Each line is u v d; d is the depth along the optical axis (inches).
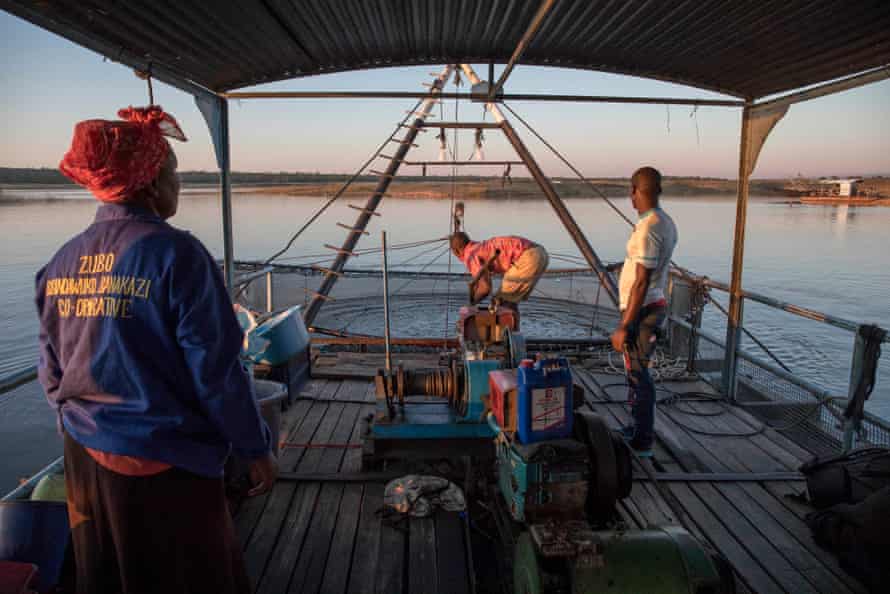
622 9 136.3
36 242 1712.6
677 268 236.8
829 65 156.7
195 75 157.9
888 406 370.0
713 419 180.2
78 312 55.1
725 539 117.3
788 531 120.0
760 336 560.1
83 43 116.3
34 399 385.1
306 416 181.0
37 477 112.9
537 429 100.5
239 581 66.8
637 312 138.1
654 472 144.6
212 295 55.2
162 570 57.5
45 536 81.7
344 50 161.3
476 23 147.0
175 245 54.5
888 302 820.6
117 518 56.1
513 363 140.8
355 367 229.9
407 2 132.6
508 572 102.3
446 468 142.6
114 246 55.1
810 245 1889.8
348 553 110.3
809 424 165.6
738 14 134.2
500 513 115.1
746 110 183.0
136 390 54.7
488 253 219.6
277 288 415.8
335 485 136.3
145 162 56.2
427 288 506.6
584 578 77.0
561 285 495.2
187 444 56.7
